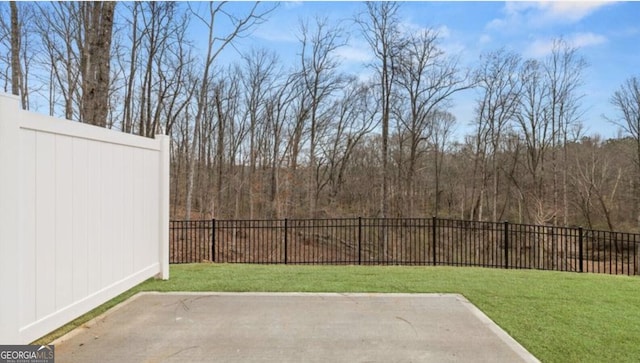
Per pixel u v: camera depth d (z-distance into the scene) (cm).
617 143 2384
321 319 389
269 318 391
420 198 2708
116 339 333
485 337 345
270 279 568
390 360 296
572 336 348
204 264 721
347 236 1562
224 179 2133
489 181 2464
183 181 2227
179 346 319
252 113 2162
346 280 568
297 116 2161
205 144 2123
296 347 320
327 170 2425
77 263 345
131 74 1567
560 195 2308
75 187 343
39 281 295
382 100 1894
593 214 2388
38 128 295
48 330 304
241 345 323
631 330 365
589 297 484
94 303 371
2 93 255
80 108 1282
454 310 423
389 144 2139
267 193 2184
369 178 2377
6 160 259
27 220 283
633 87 2089
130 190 452
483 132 2341
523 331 360
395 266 725
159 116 1683
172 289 499
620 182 2362
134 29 1547
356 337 343
